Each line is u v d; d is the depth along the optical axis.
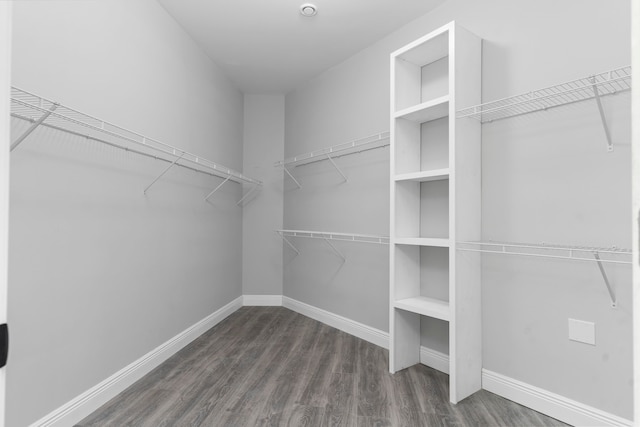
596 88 1.52
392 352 2.29
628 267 1.56
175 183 2.63
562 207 1.77
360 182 3.04
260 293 4.06
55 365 1.59
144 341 2.25
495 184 2.04
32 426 1.47
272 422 1.71
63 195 1.64
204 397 1.95
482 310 2.08
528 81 1.91
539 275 1.84
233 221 3.77
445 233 2.32
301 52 3.13
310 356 2.56
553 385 1.78
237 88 3.91
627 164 1.57
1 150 0.51
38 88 1.51
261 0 2.42
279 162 3.84
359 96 3.09
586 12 1.70
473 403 1.90
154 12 2.38
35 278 1.50
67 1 1.65
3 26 0.52
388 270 2.77
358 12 2.54
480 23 2.15
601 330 1.63
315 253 3.56
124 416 1.75
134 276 2.15
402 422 1.72
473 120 2.06
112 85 1.97
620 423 1.56
